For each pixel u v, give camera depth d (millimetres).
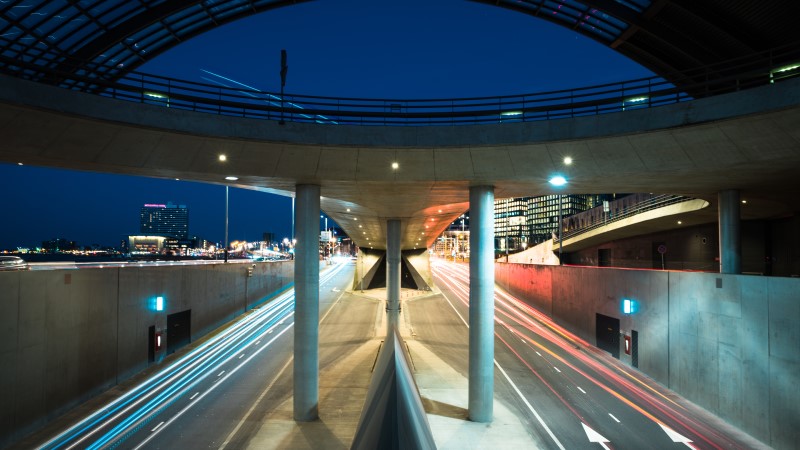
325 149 20609
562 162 20719
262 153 20516
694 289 23344
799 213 35844
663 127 18734
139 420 20531
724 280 21094
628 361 30172
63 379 20969
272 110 20516
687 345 23844
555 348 34781
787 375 17453
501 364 30281
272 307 52781
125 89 18750
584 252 70250
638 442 18719
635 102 20172
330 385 26250
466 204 34062
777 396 17906
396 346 9289
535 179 21688
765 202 30969
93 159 19078
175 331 33062
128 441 18312
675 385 24891
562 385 26094
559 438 19156
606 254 64812
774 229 40062
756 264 40531
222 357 31578
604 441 18844
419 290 66375
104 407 22047
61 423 19969
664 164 20031
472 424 20703
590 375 28047
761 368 18766
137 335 27750
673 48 30406
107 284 24562
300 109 20844
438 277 80812
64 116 17250
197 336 36906
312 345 21516
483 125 20359
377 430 5691
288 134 20156
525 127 20219
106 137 18547
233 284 46188
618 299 31703
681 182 23375
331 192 25812
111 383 24922
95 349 23484
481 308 21766
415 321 45250
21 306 18375
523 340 37188
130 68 31250
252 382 26188
